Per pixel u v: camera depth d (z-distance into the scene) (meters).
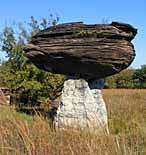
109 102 20.77
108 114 14.10
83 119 13.23
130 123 8.12
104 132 6.29
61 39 13.22
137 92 42.78
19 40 20.95
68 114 13.41
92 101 13.45
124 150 5.45
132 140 5.96
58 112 13.57
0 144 5.52
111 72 13.48
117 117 12.29
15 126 5.74
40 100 19.69
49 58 13.46
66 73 13.93
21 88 19.55
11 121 5.79
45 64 13.93
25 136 5.58
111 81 65.38
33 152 5.49
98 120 11.30
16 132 5.70
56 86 20.20
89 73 13.53
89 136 5.79
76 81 13.68
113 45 13.06
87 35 12.99
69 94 13.66
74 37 13.09
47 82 20.00
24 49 14.02
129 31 13.29
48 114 15.19
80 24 13.17
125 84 67.12
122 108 16.69
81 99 13.48
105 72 13.48
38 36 13.65
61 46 13.16
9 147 5.50
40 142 5.62
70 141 5.66
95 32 12.97
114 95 34.59
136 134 6.12
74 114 13.35
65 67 13.62
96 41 12.99
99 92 13.88
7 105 6.10
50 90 20.11
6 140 5.60
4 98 6.12
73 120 13.28
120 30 13.12
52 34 13.34
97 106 13.50
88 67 13.28
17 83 19.59
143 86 66.75
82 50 12.97
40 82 19.97
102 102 13.72
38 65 14.27
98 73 13.52
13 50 20.47
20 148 5.55
